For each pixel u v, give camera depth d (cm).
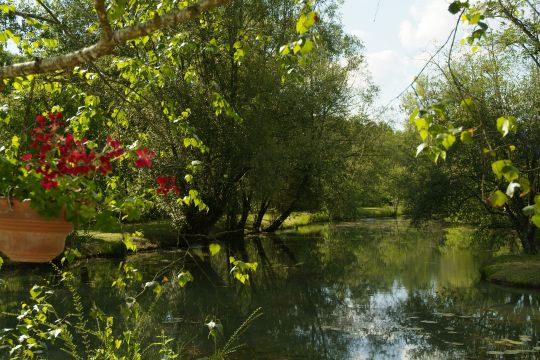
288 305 1314
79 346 883
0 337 461
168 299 1328
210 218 2303
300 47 279
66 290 1352
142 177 1245
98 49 278
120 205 310
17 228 267
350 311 1259
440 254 2208
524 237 1897
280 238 2808
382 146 2558
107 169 283
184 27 1013
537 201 190
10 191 272
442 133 222
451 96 1540
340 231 3275
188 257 2047
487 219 2184
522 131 1662
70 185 263
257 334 1051
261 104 2109
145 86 493
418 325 1116
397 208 4925
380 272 1789
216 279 1648
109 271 1661
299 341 1004
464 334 1045
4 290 1323
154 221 2800
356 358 898
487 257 2083
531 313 1199
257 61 2092
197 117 1847
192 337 984
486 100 1714
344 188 2798
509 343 974
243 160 2102
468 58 1800
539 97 1728
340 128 2689
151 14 481
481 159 1684
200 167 475
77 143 315
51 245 275
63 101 607
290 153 2239
